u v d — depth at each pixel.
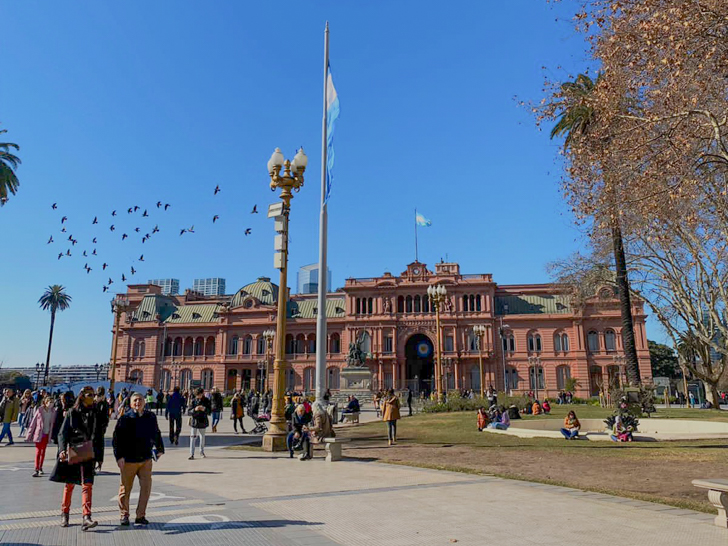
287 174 21.69
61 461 8.83
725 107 16.28
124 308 64.69
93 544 7.75
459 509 10.05
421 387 88.31
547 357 81.75
